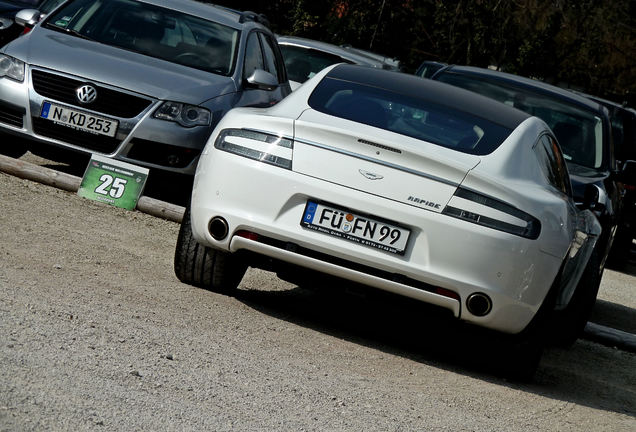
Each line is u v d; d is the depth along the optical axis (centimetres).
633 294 3597
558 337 2273
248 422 1152
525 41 8144
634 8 8838
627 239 4262
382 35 7638
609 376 2045
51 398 1068
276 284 2144
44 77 2528
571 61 8612
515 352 1709
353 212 1578
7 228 1936
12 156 2698
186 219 1777
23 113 2519
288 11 7775
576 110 2988
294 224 1600
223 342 1487
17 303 1398
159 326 1480
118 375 1203
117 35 2791
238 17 3102
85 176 2475
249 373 1356
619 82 8900
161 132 2505
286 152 1619
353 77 1883
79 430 1002
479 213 1563
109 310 1498
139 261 1950
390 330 1928
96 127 2497
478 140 1712
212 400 1202
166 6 2958
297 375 1409
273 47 3269
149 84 2541
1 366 1124
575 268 1997
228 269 1788
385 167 1580
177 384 1230
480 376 1709
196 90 2583
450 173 1578
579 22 8519
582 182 2633
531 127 1834
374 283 1589
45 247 1855
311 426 1195
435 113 1775
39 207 2234
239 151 1650
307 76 4294
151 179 2564
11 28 4088
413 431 1277
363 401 1360
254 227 1616
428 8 7712
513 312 1599
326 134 1609
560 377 1905
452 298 1570
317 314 1912
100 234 2119
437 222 1557
